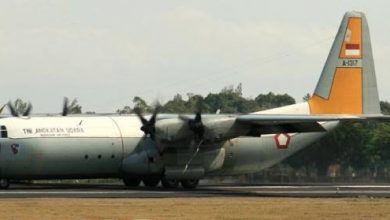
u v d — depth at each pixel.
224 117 130.12
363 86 148.75
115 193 115.38
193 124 126.62
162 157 131.50
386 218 85.56
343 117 130.00
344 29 148.25
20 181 142.50
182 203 98.62
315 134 146.62
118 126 133.12
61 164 128.12
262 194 116.62
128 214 86.44
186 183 135.25
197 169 133.25
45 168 127.19
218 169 136.62
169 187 133.50
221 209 92.12
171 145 129.88
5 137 124.06
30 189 126.12
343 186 146.00
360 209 93.25
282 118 126.19
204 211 90.00
